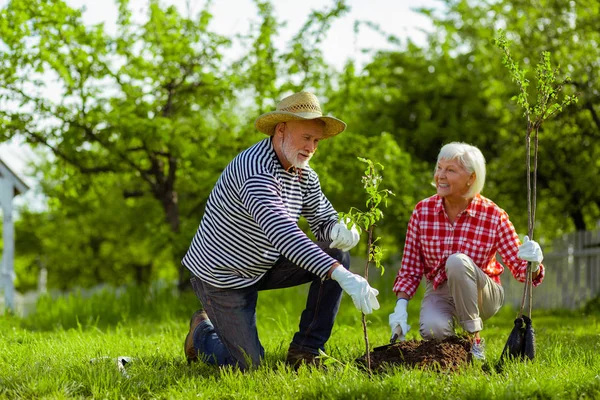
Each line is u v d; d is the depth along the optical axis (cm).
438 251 468
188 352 467
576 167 1387
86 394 374
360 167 1379
